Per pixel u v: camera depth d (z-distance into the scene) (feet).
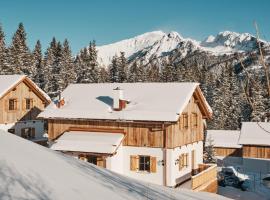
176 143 92.63
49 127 103.40
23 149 36.19
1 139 37.29
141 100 99.66
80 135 96.53
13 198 21.81
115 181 37.35
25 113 140.15
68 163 38.24
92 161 92.32
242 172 150.20
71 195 26.40
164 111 91.86
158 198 34.58
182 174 96.94
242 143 160.25
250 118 225.76
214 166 98.94
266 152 157.99
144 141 92.99
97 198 27.71
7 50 229.45
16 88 136.26
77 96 109.50
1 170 26.14
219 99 268.62
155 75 339.77
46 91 233.55
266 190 106.63
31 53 257.14
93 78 263.08
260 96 200.34
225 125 266.36
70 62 259.80
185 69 331.98
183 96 97.30
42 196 23.95
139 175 93.30
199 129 110.73
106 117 95.35
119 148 93.86
